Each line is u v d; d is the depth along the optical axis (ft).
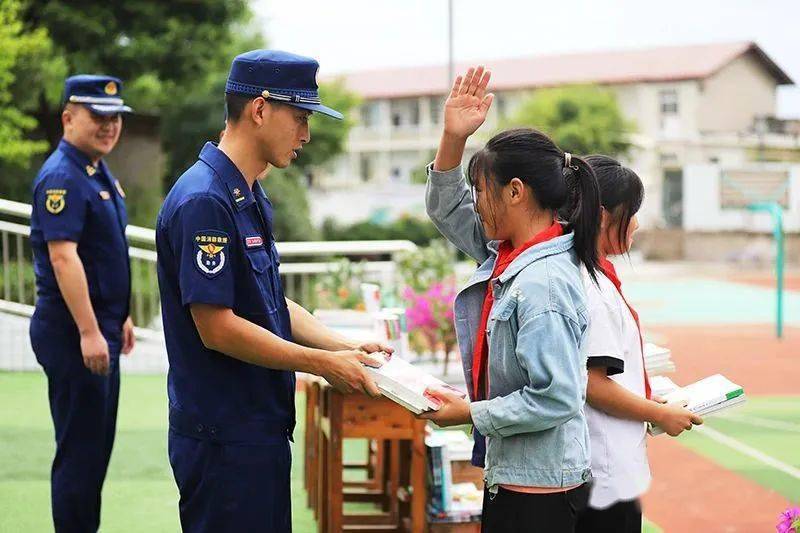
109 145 13.64
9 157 46.34
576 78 131.34
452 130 9.80
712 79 126.93
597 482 9.57
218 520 9.21
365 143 149.89
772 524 16.19
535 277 8.47
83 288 12.94
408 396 8.87
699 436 22.47
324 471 14.39
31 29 51.55
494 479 8.80
